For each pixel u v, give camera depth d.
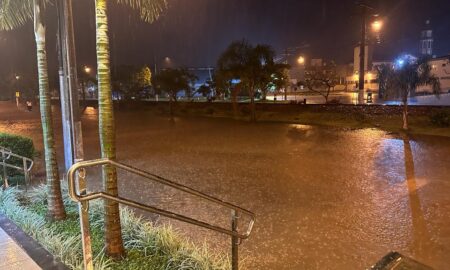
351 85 62.72
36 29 5.77
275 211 7.63
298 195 8.77
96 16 4.31
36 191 7.42
